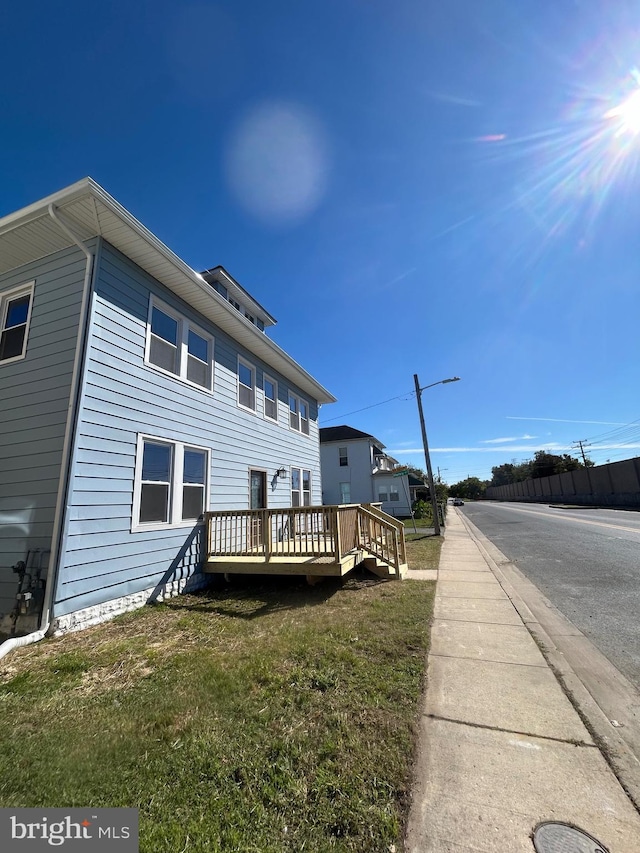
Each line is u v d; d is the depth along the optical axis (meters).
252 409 10.72
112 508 5.88
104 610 5.53
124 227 6.00
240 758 2.26
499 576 7.58
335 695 3.00
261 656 3.80
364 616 5.09
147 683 3.36
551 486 45.44
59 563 5.00
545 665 3.52
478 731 2.51
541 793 1.94
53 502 5.33
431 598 5.95
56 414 5.68
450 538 14.52
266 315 13.86
